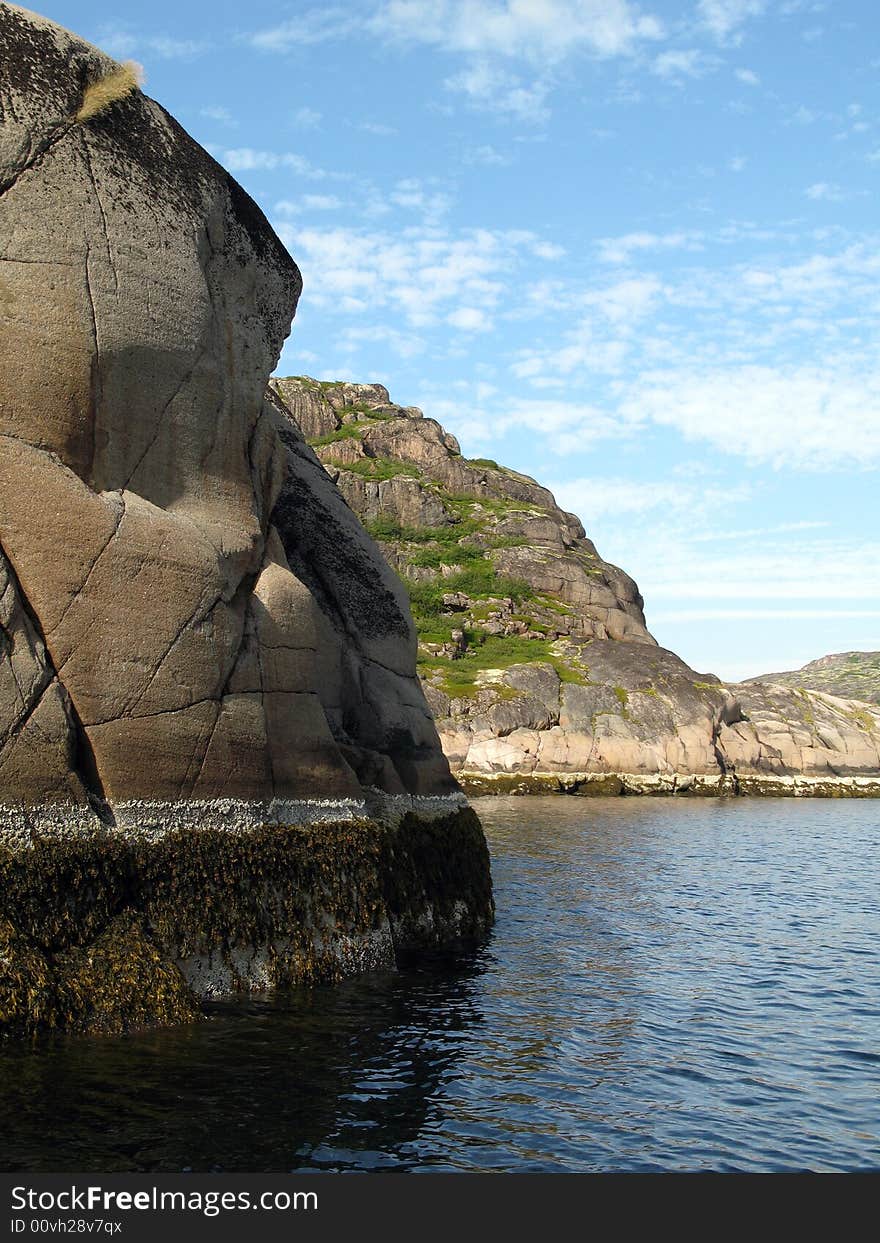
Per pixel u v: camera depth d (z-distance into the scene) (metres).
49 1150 9.27
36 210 12.81
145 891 12.73
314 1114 10.59
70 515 12.48
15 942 11.39
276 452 16.44
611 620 86.62
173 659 13.23
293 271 16.86
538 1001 15.44
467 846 20.36
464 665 69.88
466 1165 9.94
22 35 13.08
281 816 14.77
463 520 98.31
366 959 15.46
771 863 32.91
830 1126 11.39
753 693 73.94
